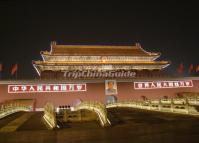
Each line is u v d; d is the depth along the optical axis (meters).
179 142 14.81
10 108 39.22
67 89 64.88
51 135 16.91
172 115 25.84
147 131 17.30
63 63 73.38
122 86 68.94
